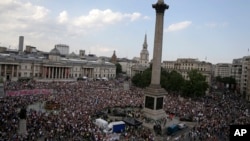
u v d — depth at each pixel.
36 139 44.91
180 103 97.44
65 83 130.50
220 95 158.50
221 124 66.44
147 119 68.88
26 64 166.75
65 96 87.19
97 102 81.75
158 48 73.88
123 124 59.28
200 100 118.06
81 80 175.00
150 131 59.84
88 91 103.81
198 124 69.25
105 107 78.69
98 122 58.41
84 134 48.50
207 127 63.28
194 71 133.38
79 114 62.53
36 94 91.69
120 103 87.31
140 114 74.56
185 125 67.88
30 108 70.31
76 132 49.28
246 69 190.50
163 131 62.53
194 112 82.38
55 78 176.38
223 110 89.25
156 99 71.06
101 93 100.81
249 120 73.06
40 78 163.88
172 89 139.25
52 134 46.94
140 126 63.50
